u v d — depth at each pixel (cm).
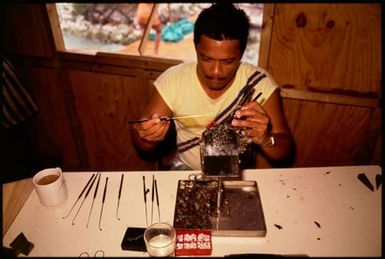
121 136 289
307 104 234
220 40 136
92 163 315
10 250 114
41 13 241
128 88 259
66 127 299
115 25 303
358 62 209
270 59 223
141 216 130
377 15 192
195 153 191
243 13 147
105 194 141
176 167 198
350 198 137
